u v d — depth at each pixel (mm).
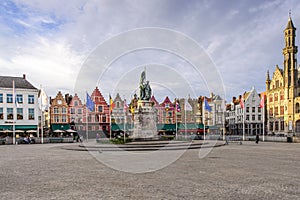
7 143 42750
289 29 64812
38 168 15109
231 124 89500
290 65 64875
